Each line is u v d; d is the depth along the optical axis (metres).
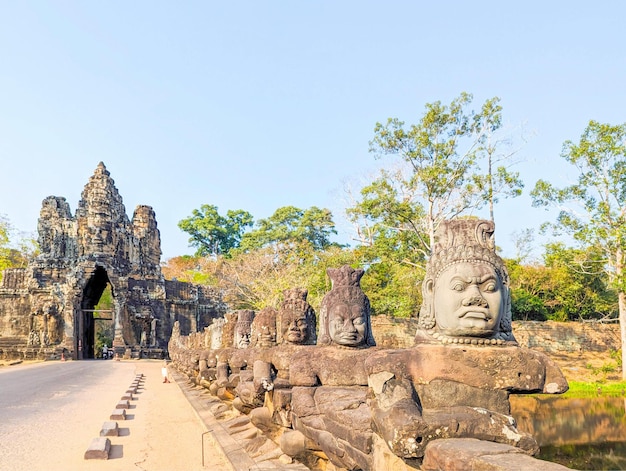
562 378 5.12
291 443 7.66
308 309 10.49
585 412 23.11
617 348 40.00
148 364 46.06
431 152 32.94
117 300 56.97
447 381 5.13
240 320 14.53
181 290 63.75
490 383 5.09
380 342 34.28
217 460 9.62
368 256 38.88
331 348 8.19
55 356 53.59
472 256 5.36
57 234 59.09
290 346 9.50
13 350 54.62
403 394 5.10
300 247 57.53
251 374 10.77
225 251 90.56
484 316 5.14
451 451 4.13
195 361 19.70
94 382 26.08
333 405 6.89
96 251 57.72
